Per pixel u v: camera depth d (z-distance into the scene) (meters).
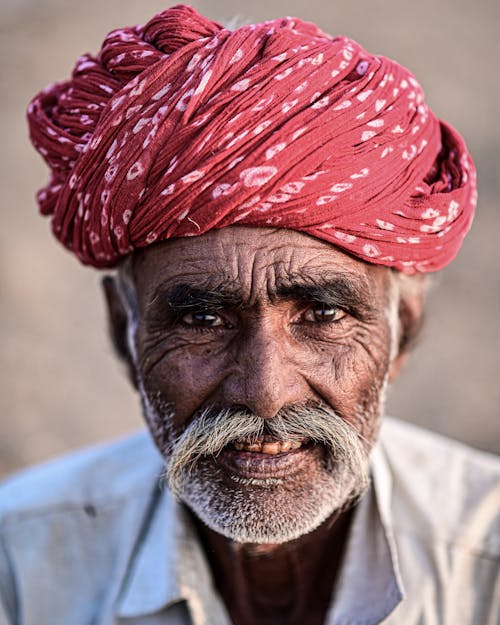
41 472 2.07
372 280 1.58
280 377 1.51
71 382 4.31
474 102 6.63
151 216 1.50
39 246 5.11
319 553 1.78
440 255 1.60
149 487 1.95
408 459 1.95
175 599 1.76
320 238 1.50
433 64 6.99
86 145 1.53
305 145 1.44
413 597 1.77
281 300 1.52
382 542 1.76
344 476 1.59
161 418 1.63
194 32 1.53
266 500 1.55
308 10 7.43
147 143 1.47
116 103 1.49
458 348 4.61
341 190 1.46
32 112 1.66
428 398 4.27
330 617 1.73
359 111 1.47
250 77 1.46
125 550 1.89
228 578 1.83
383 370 1.64
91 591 1.88
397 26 7.39
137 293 1.64
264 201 1.45
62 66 6.46
